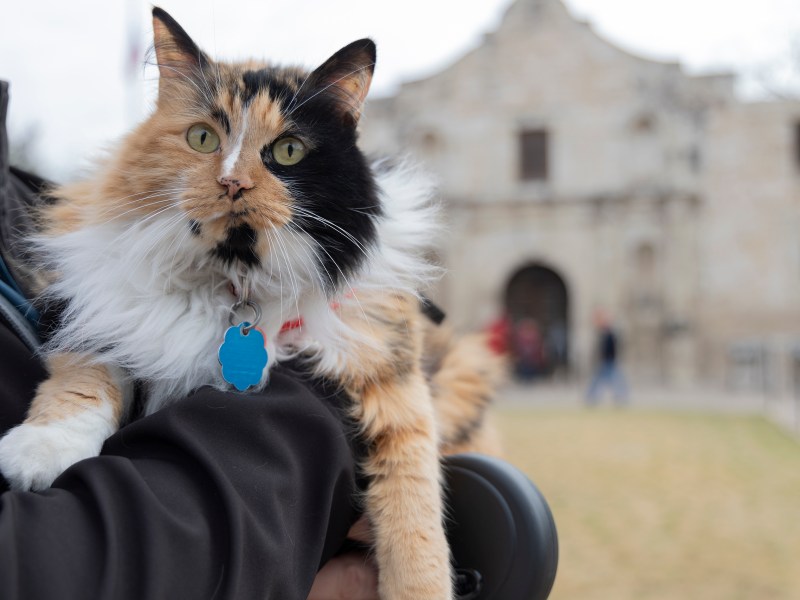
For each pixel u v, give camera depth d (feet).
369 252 4.94
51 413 4.21
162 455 3.54
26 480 3.90
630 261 75.72
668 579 15.89
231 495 3.36
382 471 4.83
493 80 77.61
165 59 4.97
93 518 3.07
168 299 4.66
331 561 4.76
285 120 4.73
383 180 5.58
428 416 5.06
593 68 76.23
